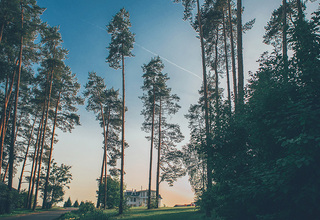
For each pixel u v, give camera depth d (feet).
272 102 17.70
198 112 97.19
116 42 77.15
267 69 20.54
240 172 22.00
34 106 114.73
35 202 91.30
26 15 81.35
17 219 59.52
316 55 15.43
